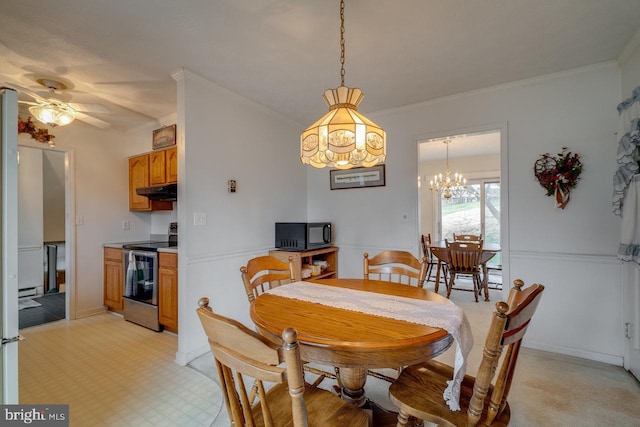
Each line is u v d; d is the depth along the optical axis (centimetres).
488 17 175
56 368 224
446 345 113
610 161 228
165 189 300
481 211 578
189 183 240
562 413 169
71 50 205
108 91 271
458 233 600
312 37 193
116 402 183
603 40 199
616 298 225
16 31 182
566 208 243
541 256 252
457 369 114
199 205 248
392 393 122
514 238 262
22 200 434
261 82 259
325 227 344
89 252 353
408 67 234
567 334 241
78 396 189
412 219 319
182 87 236
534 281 255
